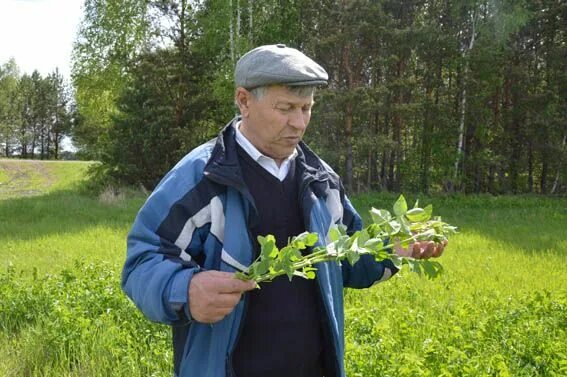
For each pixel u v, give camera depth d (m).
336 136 22.23
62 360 4.89
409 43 20.95
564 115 22.14
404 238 2.01
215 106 24.30
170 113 23.44
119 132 24.25
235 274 1.85
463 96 22.41
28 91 79.81
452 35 22.50
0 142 79.06
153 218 2.12
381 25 20.80
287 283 2.26
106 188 22.77
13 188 31.48
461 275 8.55
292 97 2.15
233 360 2.20
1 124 77.12
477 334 4.87
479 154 22.59
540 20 22.89
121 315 5.86
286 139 2.21
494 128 23.77
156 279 1.96
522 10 21.27
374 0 21.25
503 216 17.19
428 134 22.89
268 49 2.18
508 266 9.27
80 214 16.48
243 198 2.19
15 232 13.20
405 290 7.21
